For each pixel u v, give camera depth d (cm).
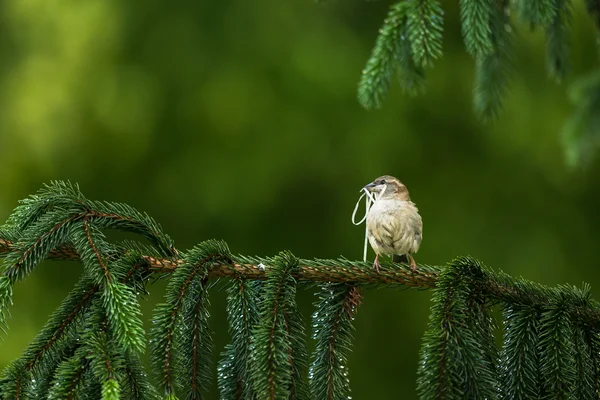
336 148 1320
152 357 373
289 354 388
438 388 366
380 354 1294
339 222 1305
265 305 398
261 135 1312
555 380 380
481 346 390
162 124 1327
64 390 345
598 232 1322
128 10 1351
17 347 1202
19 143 1304
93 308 379
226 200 1295
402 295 1294
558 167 1330
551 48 582
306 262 436
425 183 1331
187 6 1365
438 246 1305
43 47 1338
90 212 419
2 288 383
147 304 1156
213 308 1266
